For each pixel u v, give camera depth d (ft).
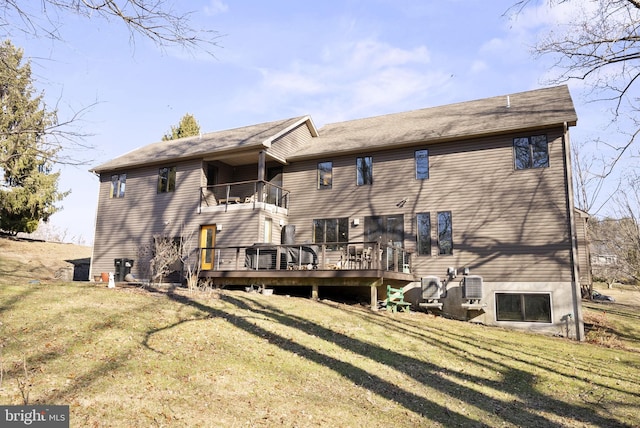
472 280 54.24
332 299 59.00
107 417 18.88
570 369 35.22
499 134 57.82
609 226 81.87
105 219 77.82
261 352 30.60
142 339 29.53
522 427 23.43
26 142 23.79
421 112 76.54
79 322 31.07
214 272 57.52
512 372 33.14
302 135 74.79
